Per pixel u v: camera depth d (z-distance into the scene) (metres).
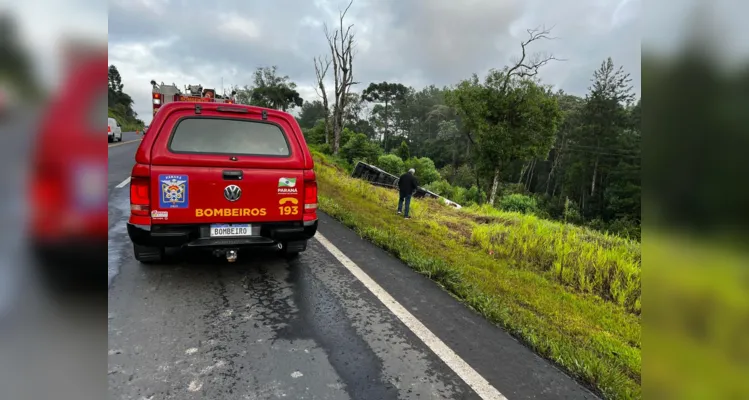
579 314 4.33
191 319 3.27
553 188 59.44
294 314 3.48
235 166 3.99
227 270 4.43
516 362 2.96
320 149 35.03
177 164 3.78
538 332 3.51
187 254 4.82
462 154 68.50
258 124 4.28
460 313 3.75
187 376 2.54
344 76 33.56
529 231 7.97
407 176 9.84
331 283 4.25
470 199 33.19
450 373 2.76
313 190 4.41
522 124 27.98
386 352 2.97
